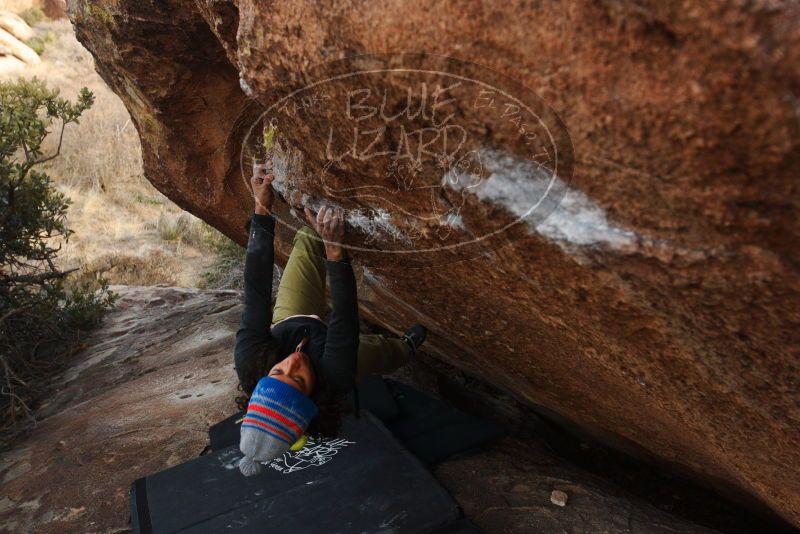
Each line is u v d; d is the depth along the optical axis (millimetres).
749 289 1015
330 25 1150
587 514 2482
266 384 1697
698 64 764
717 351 1256
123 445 3238
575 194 1098
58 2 18969
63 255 7734
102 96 13227
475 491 2646
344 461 2744
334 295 1850
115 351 5219
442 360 4191
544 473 2799
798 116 726
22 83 5035
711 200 909
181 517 2504
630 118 880
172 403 3688
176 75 2689
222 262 8094
